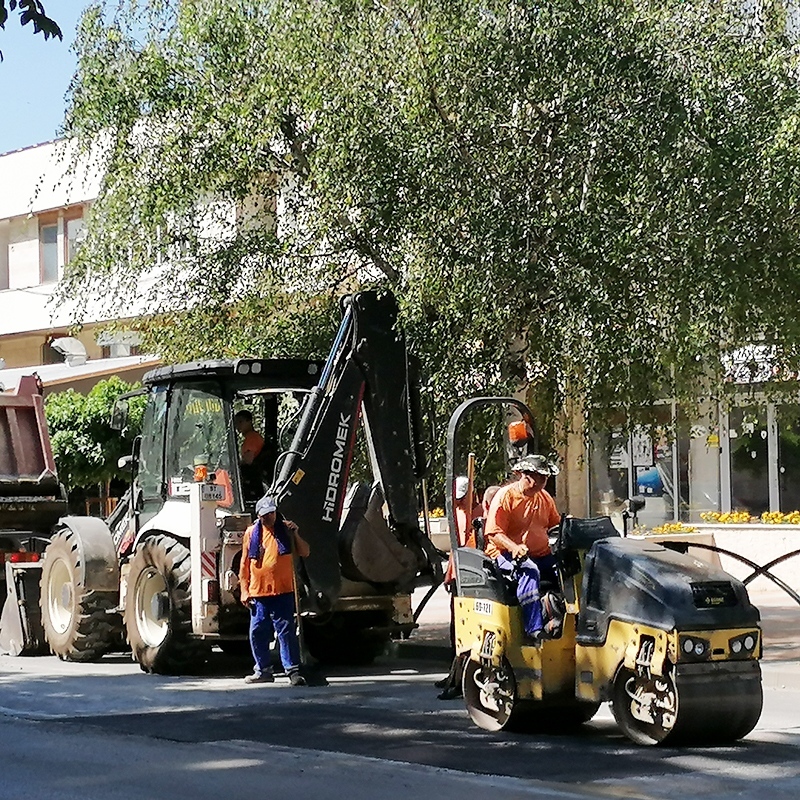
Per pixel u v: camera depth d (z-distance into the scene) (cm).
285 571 1412
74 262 1831
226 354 1755
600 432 1609
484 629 1107
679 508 2531
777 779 898
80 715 1228
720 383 1580
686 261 1442
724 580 992
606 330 1434
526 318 1488
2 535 1866
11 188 3888
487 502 1388
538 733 1092
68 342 3209
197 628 1462
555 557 1080
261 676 1432
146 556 1532
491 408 1552
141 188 1725
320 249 1638
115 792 900
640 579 992
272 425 1631
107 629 1645
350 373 1469
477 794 865
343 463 1462
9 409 1928
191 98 1702
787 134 1407
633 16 1518
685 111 1456
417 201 1497
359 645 1619
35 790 910
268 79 1583
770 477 2428
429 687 1394
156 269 2120
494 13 1519
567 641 1050
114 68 1767
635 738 1010
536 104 1515
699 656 967
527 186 1502
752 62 1512
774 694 1330
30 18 1077
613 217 1455
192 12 1689
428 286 1467
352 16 1556
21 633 1745
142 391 1645
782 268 1476
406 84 1512
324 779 923
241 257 1709
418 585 1536
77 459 2697
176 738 1096
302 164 1655
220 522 1477
